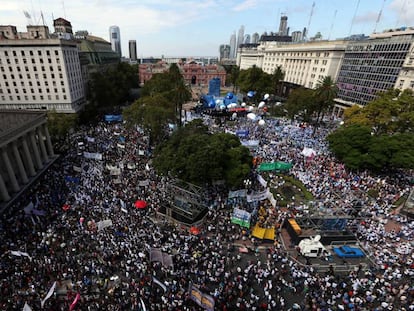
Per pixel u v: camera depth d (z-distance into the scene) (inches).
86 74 4480.8
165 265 1145.4
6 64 3171.8
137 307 987.9
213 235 1453.0
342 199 1819.6
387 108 2571.4
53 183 1815.9
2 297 995.3
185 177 1740.9
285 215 1638.8
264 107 4670.3
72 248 1246.3
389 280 1194.6
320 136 3110.2
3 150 1675.7
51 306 979.9
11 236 1275.8
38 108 3472.0
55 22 4606.3
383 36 3619.6
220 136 2006.6
